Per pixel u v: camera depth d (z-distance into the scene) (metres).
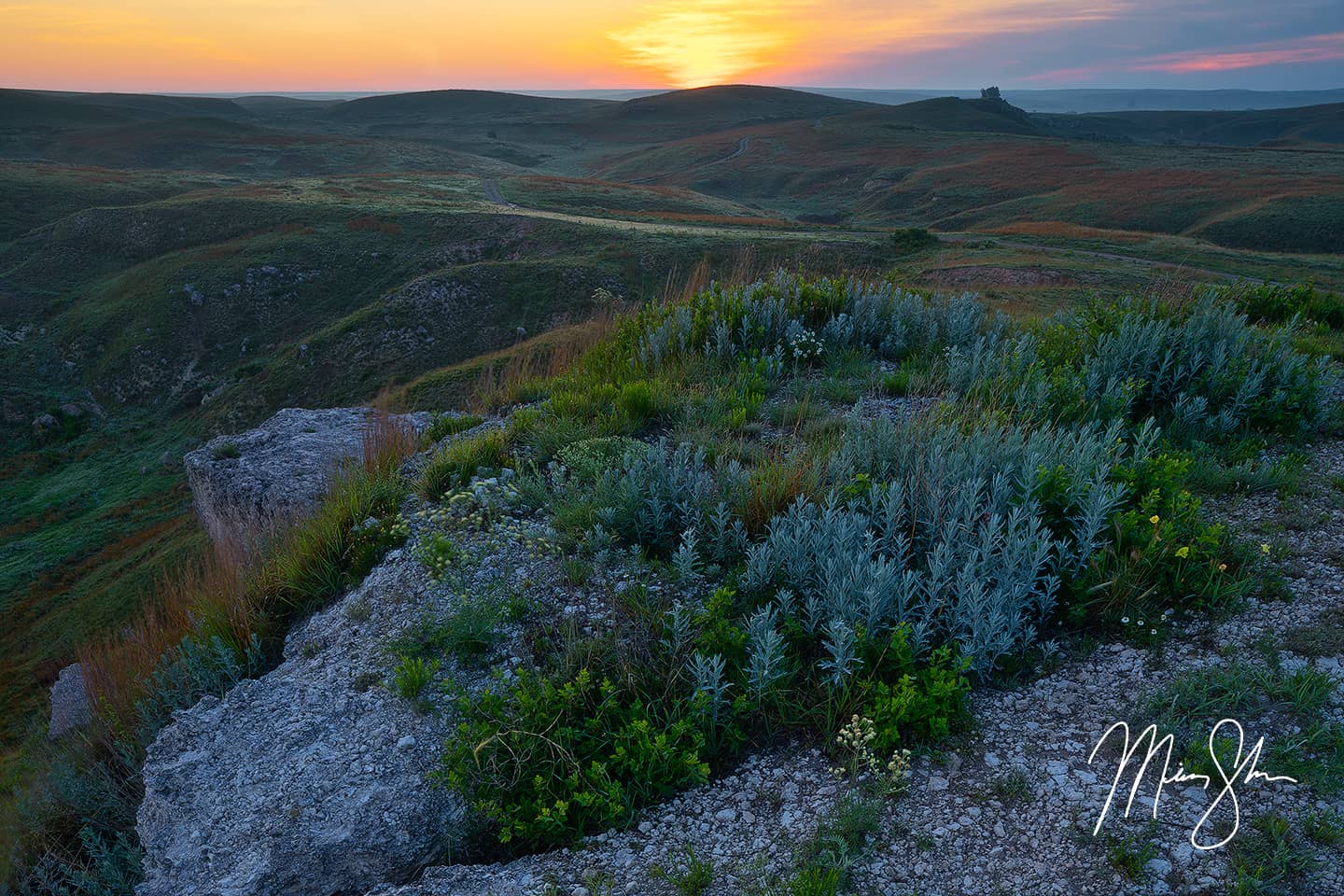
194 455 10.04
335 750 3.99
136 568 21.91
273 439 10.03
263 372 52.69
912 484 4.92
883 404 7.61
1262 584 4.30
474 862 3.58
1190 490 5.55
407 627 4.77
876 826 3.16
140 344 58.94
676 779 3.61
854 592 4.11
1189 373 7.19
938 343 9.30
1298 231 74.75
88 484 45.06
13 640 21.41
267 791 3.80
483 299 55.44
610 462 6.16
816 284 11.00
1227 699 3.49
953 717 3.68
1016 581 4.09
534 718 3.70
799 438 6.77
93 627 18.94
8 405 55.12
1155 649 3.98
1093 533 4.32
